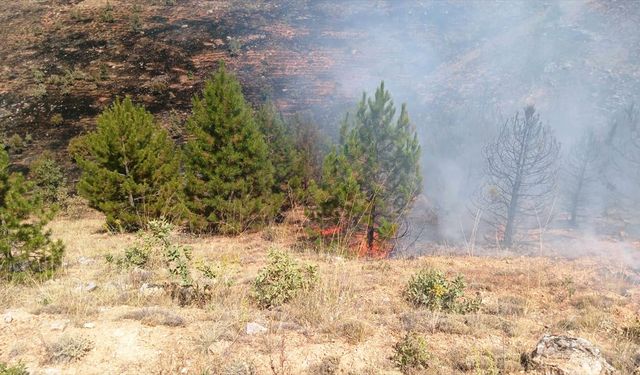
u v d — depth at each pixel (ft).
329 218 45.24
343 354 16.75
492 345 18.19
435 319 20.57
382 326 19.92
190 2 193.36
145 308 19.99
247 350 16.51
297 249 43.96
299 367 15.52
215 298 22.26
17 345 16.29
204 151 55.21
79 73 149.18
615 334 20.40
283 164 71.20
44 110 133.08
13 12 181.57
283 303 22.09
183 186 58.65
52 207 31.14
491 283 30.37
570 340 15.90
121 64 157.07
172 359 15.48
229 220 54.65
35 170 95.40
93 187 55.52
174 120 127.54
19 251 30.48
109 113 56.80
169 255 23.15
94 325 18.30
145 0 192.95
